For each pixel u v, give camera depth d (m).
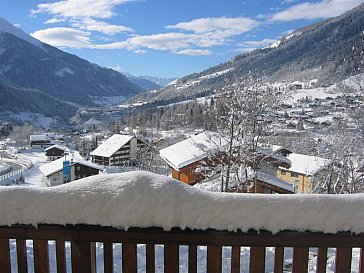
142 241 1.72
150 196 1.68
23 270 1.83
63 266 1.79
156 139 33.50
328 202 1.69
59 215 1.71
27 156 53.34
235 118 11.84
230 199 1.70
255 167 12.09
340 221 1.67
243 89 11.93
